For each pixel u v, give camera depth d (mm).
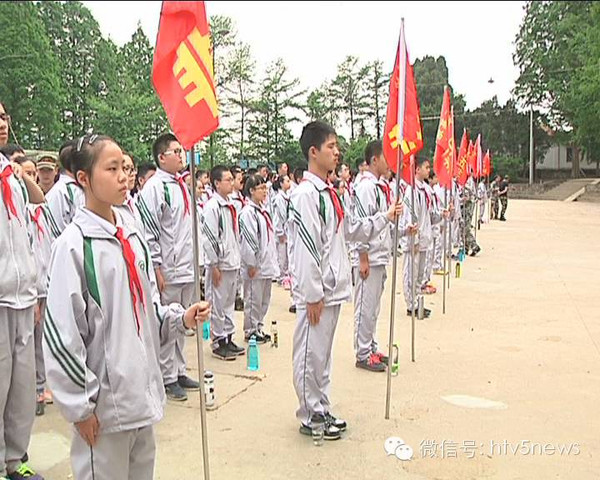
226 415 4293
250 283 6160
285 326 6887
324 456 3646
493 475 3402
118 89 30969
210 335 5988
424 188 7371
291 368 5324
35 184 4062
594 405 4402
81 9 33125
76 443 2420
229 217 5672
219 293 5621
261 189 6188
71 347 2270
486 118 46094
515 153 47062
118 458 2412
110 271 2383
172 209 4941
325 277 3840
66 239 2352
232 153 35469
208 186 8164
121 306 2391
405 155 4602
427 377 5027
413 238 5500
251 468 3506
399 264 11281
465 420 4152
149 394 2467
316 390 3900
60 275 2314
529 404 4430
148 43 35812
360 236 4539
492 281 9570
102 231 2402
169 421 4191
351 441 3846
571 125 37062
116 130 29609
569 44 30812
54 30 32125
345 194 6762
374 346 5324
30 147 27641
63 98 28359
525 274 10219
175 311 2648
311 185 3861
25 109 26328
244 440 3879
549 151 49406
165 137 4980
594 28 26281
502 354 5664
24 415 3309
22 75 25984
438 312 7430
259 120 36344
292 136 37000
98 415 2355
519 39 38688
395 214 4336
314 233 3756
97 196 2408
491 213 22453
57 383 2275
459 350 5801
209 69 2988
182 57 2943
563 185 41844
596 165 48000
